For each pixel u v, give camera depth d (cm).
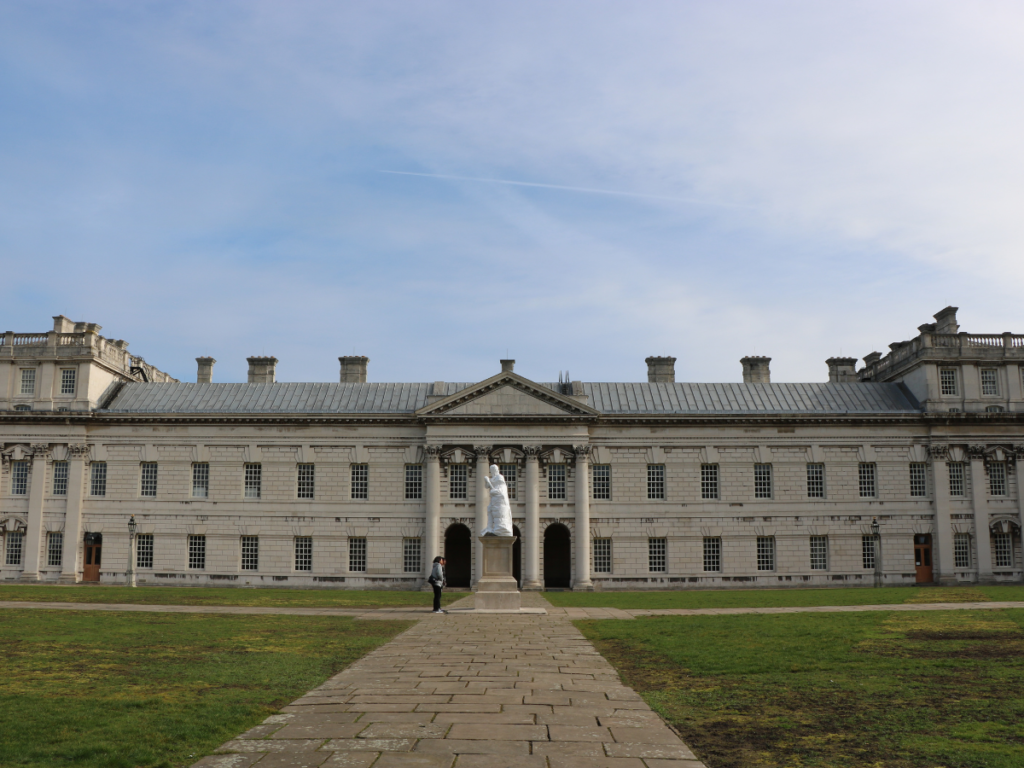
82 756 1448
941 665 2486
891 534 7269
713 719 1795
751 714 1845
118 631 3250
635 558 7238
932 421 7325
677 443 7350
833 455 7350
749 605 4841
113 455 7338
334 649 2814
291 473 7312
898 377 7975
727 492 7300
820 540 7300
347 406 7638
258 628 3453
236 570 7212
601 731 1628
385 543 7244
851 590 6209
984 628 3372
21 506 7281
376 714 1758
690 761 1427
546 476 7250
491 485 4644
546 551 7788
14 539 7288
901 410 7519
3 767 1386
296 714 1761
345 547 7244
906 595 5444
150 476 7350
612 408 7594
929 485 7331
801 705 1942
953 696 2044
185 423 7356
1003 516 7281
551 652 2758
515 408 7250
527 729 1633
